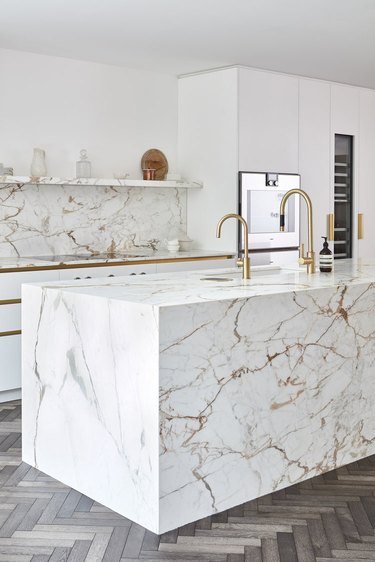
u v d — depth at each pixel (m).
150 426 3.02
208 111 6.68
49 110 6.11
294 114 6.93
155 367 2.97
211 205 6.75
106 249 6.54
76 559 2.87
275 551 2.94
